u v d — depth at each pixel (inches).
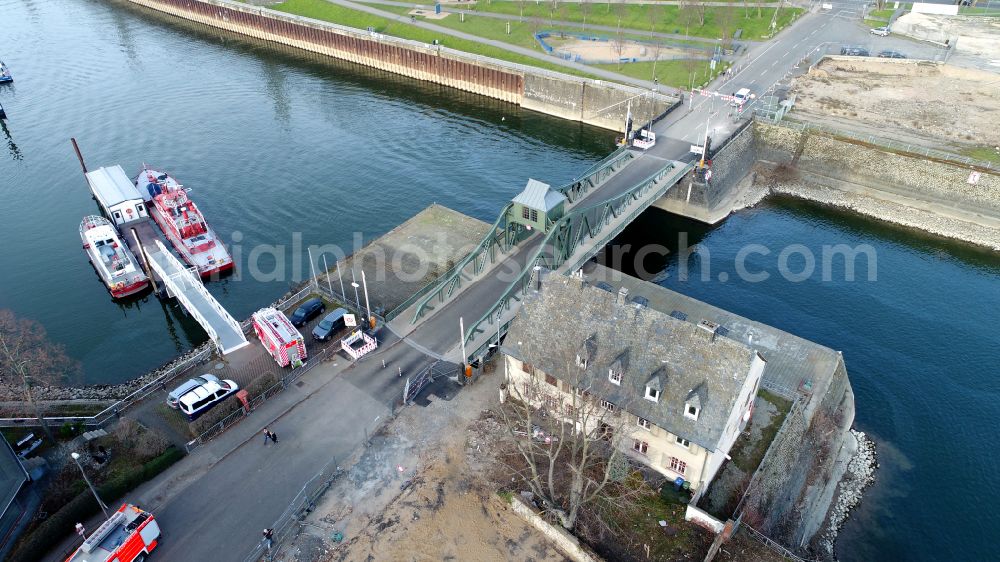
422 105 5821.9
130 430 2332.7
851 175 4343.0
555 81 5462.6
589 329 2266.2
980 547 2319.1
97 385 2908.5
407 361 2677.2
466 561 1973.4
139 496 2130.9
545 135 5246.1
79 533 1969.7
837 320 3299.7
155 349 3149.6
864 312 3348.9
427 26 6835.6
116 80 6274.6
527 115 5649.6
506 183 4483.3
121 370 3016.7
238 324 2869.1
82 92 5989.2
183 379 2618.1
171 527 2037.4
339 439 2338.8
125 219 3998.5
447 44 6358.3
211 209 4163.4
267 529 1987.0
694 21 6343.5
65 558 1934.1
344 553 1983.3
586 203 3698.3
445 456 2284.7
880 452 2647.6
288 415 2431.1
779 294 3494.1
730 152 4315.9
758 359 2082.9
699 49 5748.0
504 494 2142.0
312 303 2933.1
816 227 4065.0
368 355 2709.2
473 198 4288.9
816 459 2488.9
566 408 2399.1
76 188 4530.0
